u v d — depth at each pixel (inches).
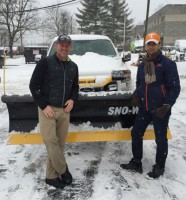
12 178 162.7
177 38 2790.4
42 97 145.4
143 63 157.1
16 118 172.2
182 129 251.8
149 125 179.3
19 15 1717.5
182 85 496.7
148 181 159.3
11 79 590.2
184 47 1391.5
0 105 341.4
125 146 210.7
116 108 176.6
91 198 142.9
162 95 152.2
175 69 149.8
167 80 150.1
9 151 200.5
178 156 193.2
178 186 154.3
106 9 2610.7
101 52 283.1
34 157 190.5
